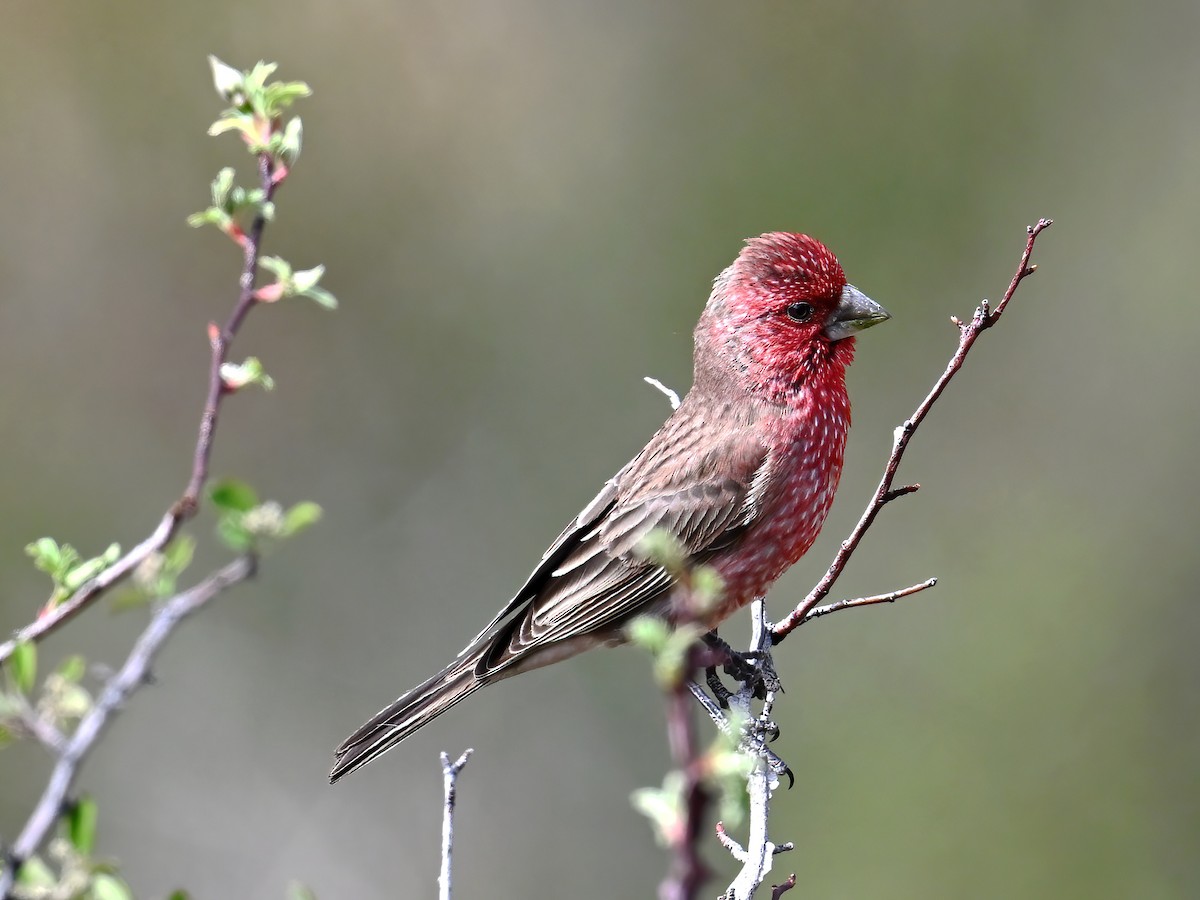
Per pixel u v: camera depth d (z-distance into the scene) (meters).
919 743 14.00
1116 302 15.87
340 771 7.90
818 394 8.08
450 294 15.73
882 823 13.67
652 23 16.34
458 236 15.88
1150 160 16.05
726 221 15.96
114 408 15.14
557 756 13.95
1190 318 15.79
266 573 14.51
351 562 14.85
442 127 16.03
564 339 15.70
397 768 13.96
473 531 15.06
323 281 15.59
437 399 15.48
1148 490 15.35
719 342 8.23
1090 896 13.52
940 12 16.20
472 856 13.72
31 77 15.48
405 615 14.71
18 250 15.30
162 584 5.74
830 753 13.99
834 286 8.08
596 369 15.62
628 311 15.77
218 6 15.77
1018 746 14.02
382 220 15.80
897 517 15.05
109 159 15.50
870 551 14.88
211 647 14.16
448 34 16.16
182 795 13.69
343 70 15.95
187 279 15.42
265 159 6.05
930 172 16.03
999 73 16.12
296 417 15.30
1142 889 13.48
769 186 15.99
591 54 16.28
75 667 5.57
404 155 15.93
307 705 14.21
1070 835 13.68
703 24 16.31
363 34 16.03
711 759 3.45
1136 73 16.09
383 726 7.99
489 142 16.08
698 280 15.84
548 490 15.25
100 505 14.88
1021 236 15.96
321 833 13.72
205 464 5.79
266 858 13.59
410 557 14.93
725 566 8.02
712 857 11.73
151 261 15.41
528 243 15.90
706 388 8.28
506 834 13.80
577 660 14.15
